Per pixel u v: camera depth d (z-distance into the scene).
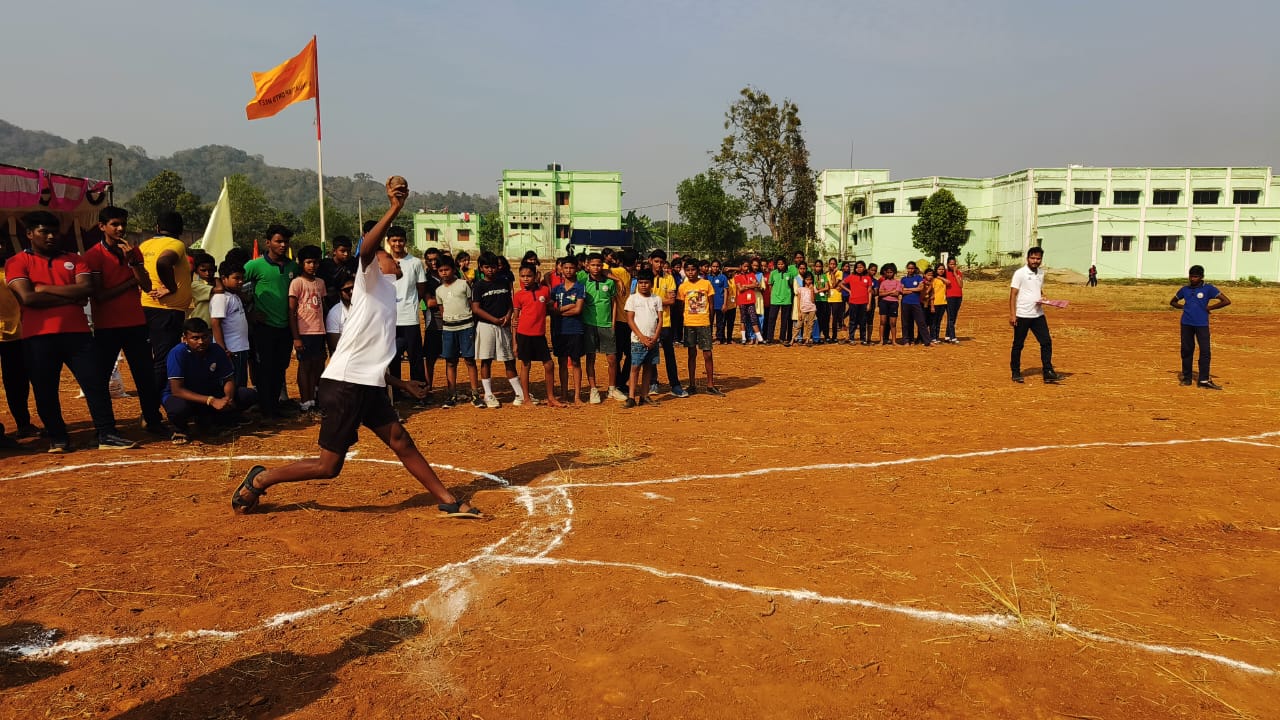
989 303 33.09
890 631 3.64
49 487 5.87
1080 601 3.98
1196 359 14.70
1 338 7.04
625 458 6.90
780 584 4.15
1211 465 6.70
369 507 5.48
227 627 3.65
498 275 9.37
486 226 81.81
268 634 3.58
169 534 4.86
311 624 3.68
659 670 3.27
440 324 9.95
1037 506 5.52
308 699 3.05
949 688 3.17
